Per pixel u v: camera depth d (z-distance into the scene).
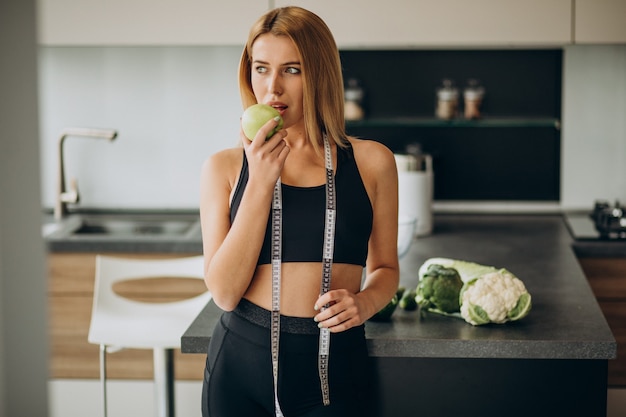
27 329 1.13
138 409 3.94
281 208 1.87
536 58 4.34
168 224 4.28
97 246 3.79
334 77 1.91
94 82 4.42
